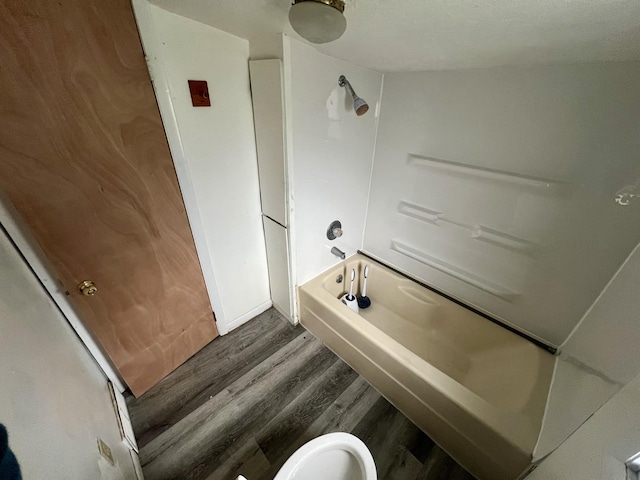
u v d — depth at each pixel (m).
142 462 1.23
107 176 0.99
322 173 1.49
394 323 1.91
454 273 1.64
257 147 1.42
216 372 1.62
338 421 1.40
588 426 0.69
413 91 1.43
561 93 1.03
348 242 1.99
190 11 0.91
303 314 1.88
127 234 1.12
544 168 1.14
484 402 1.10
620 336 0.90
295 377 1.61
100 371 1.34
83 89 0.85
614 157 0.97
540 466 0.86
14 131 0.76
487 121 1.24
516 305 1.44
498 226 1.36
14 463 0.43
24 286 0.91
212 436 1.33
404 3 0.60
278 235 1.60
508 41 0.78
